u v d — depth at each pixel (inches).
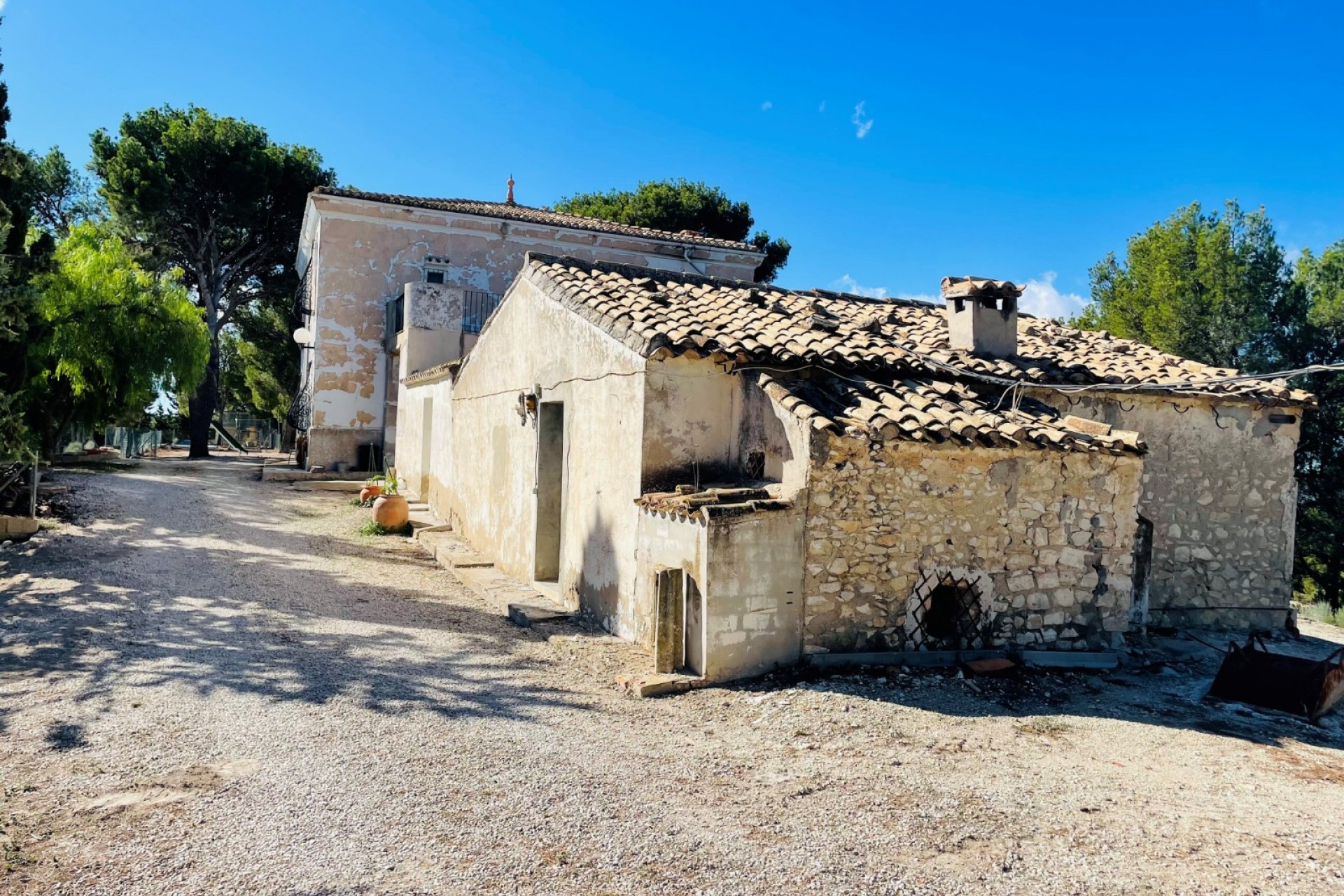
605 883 136.9
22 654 247.4
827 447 260.8
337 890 132.8
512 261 825.5
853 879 139.1
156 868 137.9
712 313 339.3
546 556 382.6
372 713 218.2
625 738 207.6
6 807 157.8
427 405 644.1
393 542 508.1
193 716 209.2
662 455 285.9
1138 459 298.4
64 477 600.4
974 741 210.5
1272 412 378.3
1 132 429.4
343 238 768.3
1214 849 153.0
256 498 619.5
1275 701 252.1
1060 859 147.6
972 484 279.0
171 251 973.2
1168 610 364.5
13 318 438.6
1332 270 823.7
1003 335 378.9
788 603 257.1
